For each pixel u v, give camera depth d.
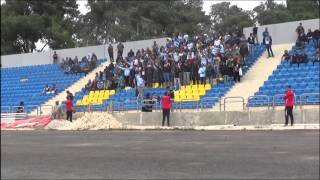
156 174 13.41
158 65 44.28
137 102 40.25
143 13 100.69
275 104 34.97
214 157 16.42
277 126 30.19
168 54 45.72
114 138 25.36
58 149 19.97
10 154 18.30
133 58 48.91
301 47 42.03
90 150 19.33
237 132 27.67
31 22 88.38
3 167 14.99
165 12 98.88
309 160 15.34
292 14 92.75
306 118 31.25
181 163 15.23
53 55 62.22
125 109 41.19
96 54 59.03
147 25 96.38
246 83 40.19
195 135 26.14
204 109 37.59
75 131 33.75
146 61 46.22
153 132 30.02
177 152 18.03
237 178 12.63
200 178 12.70
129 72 45.84
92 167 14.78
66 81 54.88
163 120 34.56
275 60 42.97
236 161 15.38
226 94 39.00
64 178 13.16
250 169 13.88
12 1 94.25
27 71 60.94
